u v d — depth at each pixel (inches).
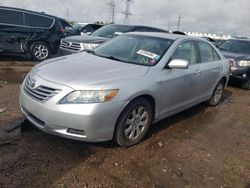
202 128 199.0
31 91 143.8
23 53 394.6
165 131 184.5
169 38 194.2
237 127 209.8
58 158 137.1
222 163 152.6
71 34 454.9
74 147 148.3
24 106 148.3
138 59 175.2
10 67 342.0
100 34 380.2
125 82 143.9
